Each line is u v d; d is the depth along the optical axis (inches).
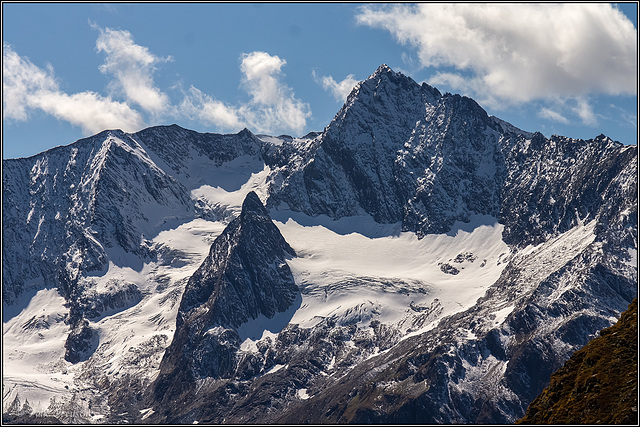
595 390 6338.6
